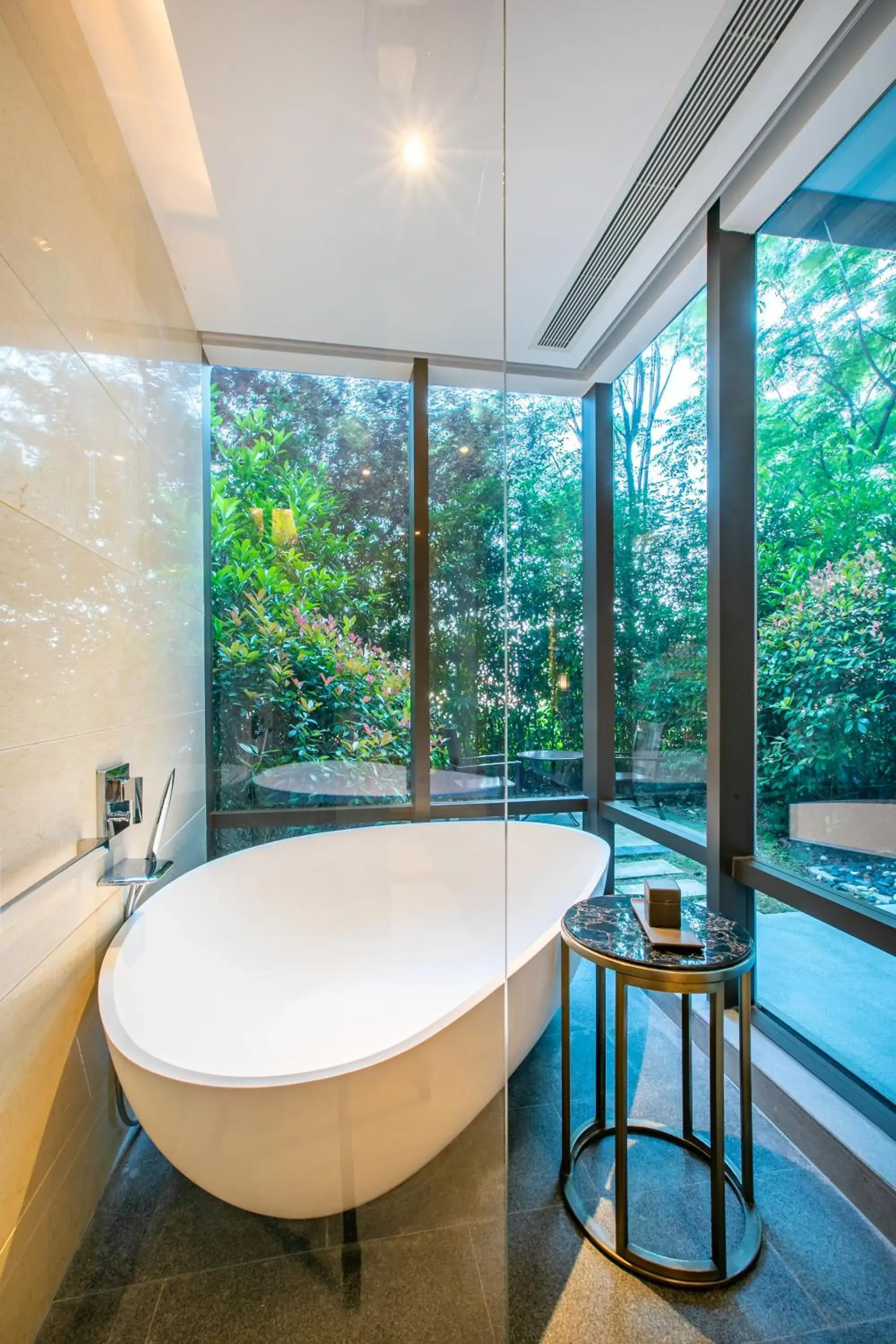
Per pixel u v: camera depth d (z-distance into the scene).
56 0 1.19
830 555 1.55
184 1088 1.06
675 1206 1.32
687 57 1.35
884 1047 1.40
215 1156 1.09
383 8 1.27
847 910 1.45
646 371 2.50
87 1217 1.20
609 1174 1.41
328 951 2.24
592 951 1.30
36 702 1.08
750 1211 1.29
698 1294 1.13
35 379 1.08
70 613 1.22
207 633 2.53
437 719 2.71
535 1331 1.07
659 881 2.42
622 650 2.75
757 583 1.85
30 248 1.07
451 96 1.45
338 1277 1.12
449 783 2.71
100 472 1.39
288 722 2.64
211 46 1.34
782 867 1.74
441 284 2.16
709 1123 1.56
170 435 2.00
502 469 2.73
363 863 2.46
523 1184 1.39
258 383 2.61
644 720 2.54
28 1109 1.03
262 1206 1.15
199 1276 1.13
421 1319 1.07
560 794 2.90
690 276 2.02
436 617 2.72
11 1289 0.96
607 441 2.82
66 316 1.22
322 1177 1.12
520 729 2.89
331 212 1.83
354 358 2.57
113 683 1.46
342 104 1.48
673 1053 1.89
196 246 1.95
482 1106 1.31
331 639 2.67
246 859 2.22
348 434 2.67
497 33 1.31
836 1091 1.51
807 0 1.24
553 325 2.41
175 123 1.54
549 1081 1.76
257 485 2.61
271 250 1.97
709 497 1.90
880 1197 1.26
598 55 1.35
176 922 1.77
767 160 1.58
